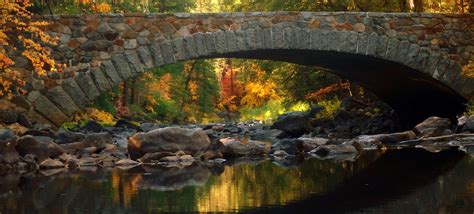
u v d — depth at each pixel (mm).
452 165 8188
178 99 44156
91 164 10602
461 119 14734
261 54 16688
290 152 12305
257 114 40969
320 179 7172
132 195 6125
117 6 28484
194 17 15188
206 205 5258
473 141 13242
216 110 55031
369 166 8586
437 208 4727
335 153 11867
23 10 14203
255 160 10891
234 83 57812
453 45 17109
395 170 7844
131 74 14734
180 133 11391
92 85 14508
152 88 38188
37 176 8609
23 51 14141
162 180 7645
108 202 5633
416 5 20906
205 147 11625
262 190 6246
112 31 14664
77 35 14500
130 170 9352
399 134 14055
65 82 14367
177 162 10773
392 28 16734
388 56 16719
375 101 21984
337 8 22312
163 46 14953
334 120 20125
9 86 13961
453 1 20219
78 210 5172
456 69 17109
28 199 6023
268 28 15672
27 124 13977
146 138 11156
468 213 4445
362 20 16469
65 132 13086
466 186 5977
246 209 4965
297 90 24484
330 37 16203
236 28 15453
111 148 12000
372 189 6055
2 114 13883
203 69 47062
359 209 4836
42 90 14234
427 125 14797
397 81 18844
